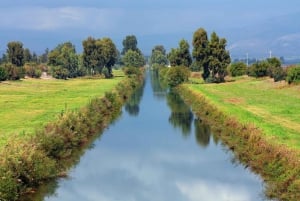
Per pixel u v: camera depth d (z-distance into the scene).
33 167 34.78
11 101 80.94
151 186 37.19
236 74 137.50
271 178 35.12
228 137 49.81
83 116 55.81
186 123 65.00
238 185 36.31
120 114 75.62
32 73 154.00
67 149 45.09
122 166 43.03
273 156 36.84
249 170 39.47
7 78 129.88
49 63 170.12
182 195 35.19
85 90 104.69
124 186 37.16
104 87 113.56
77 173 40.47
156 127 62.47
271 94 84.44
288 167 33.25
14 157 33.12
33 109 69.19
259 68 122.81
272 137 41.44
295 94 82.75
